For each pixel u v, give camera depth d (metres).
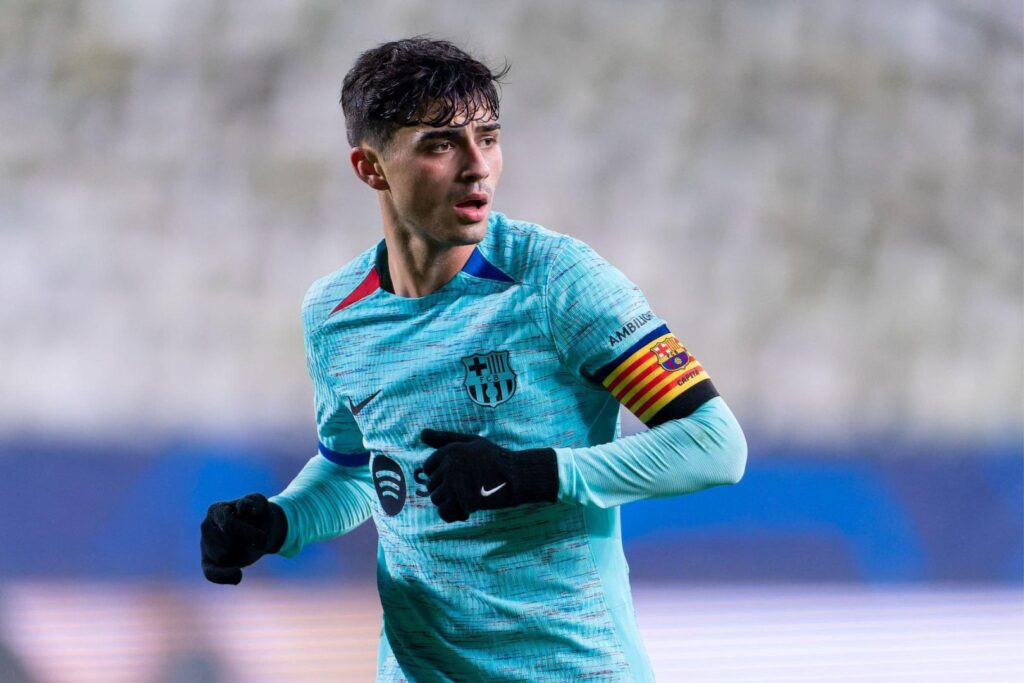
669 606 18.19
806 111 35.72
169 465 22.31
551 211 32.91
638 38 36.81
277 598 17.69
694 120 35.22
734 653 16.25
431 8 36.66
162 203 32.44
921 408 27.47
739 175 34.22
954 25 37.66
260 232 32.03
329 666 15.03
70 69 34.91
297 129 34.34
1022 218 33.97
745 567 19.66
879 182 34.44
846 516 21.16
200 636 16.27
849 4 37.81
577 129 34.72
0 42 35.03
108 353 28.22
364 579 18.41
